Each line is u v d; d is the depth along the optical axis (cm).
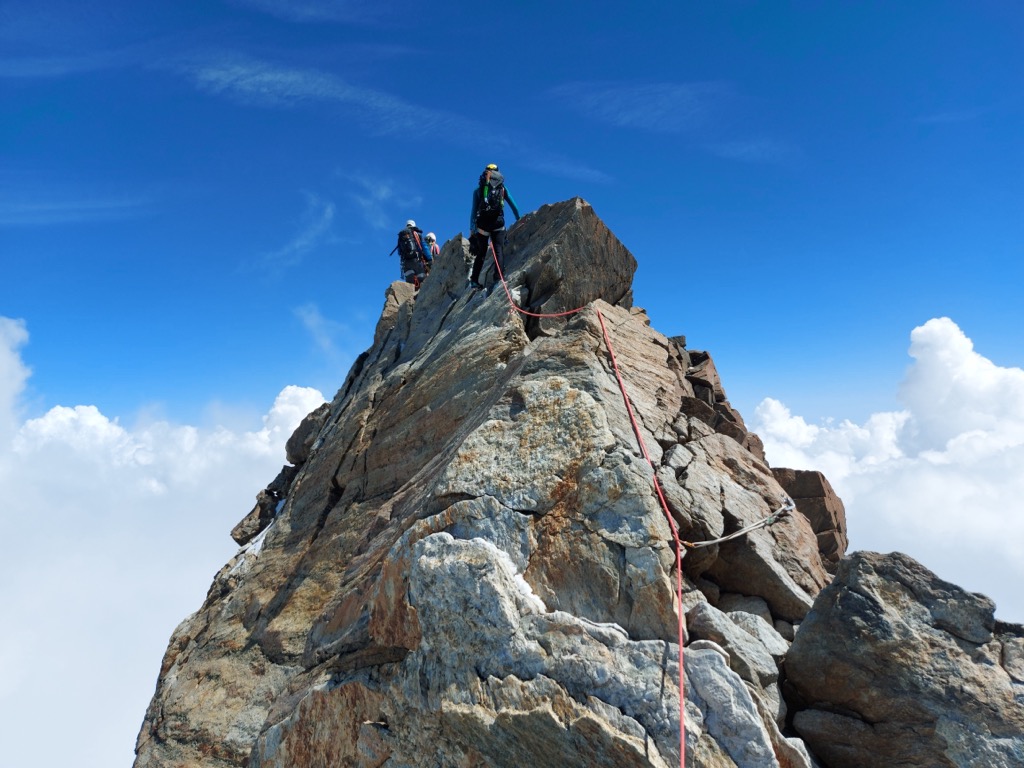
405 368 1609
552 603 759
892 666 681
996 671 664
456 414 1223
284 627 1252
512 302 1314
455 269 1797
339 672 905
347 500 1422
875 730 675
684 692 655
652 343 1221
